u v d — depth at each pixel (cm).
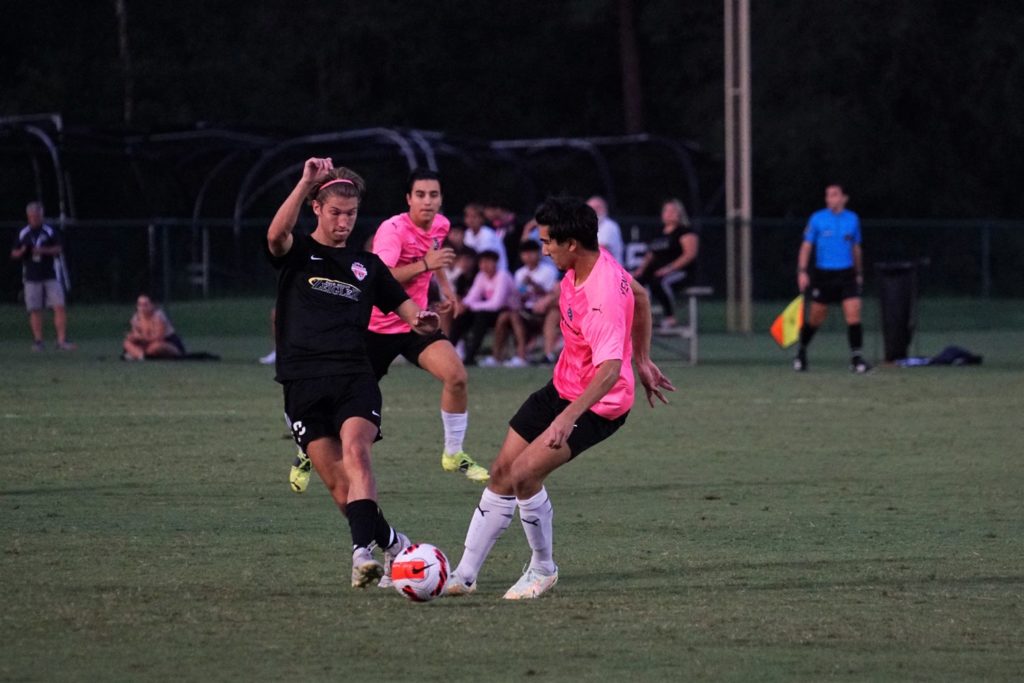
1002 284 10719
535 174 14738
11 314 8519
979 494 3006
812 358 6831
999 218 15112
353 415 2025
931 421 4262
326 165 2097
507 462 2094
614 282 2008
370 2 16225
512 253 6819
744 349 7419
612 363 1984
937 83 14625
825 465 3409
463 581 2103
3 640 1822
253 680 1661
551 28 16762
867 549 2442
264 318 8694
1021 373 5853
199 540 2475
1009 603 2053
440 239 3050
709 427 4112
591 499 2936
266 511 2764
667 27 15425
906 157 14375
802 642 1842
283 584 2147
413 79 16788
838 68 14312
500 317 6094
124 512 2742
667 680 1672
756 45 14450
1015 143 14938
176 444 3675
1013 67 14275
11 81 15725
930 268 10688
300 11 16625
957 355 6328
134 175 12912
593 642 1838
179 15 16325
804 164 14125
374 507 1955
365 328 2105
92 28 15962
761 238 11019
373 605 2027
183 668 1706
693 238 6631
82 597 2048
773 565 2311
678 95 16462
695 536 2555
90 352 6894
